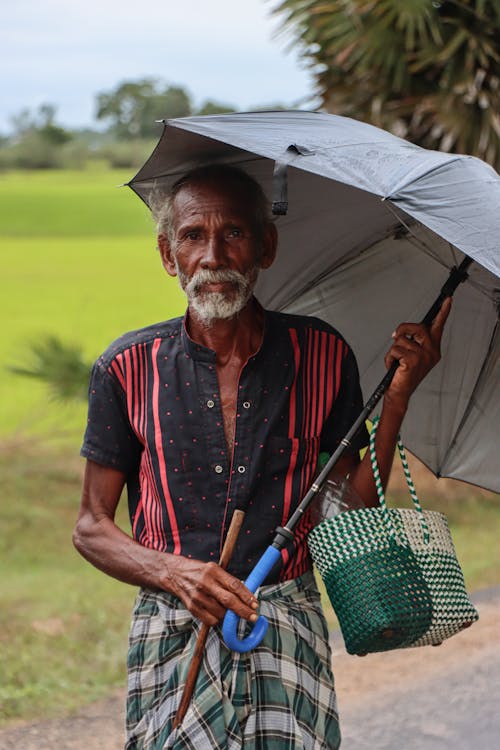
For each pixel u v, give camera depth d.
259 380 2.77
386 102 9.27
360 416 2.80
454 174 2.51
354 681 5.44
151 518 2.79
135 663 2.77
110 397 2.84
